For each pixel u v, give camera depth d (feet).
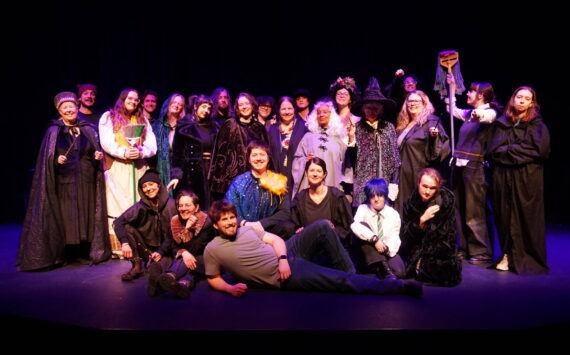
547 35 21.81
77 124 14.01
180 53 23.66
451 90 14.23
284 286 10.95
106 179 14.38
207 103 14.58
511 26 22.13
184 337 8.54
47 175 13.41
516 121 13.06
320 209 12.35
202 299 10.39
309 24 23.54
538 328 8.72
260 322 8.91
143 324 8.85
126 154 13.97
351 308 9.71
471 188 13.94
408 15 22.93
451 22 22.61
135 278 12.21
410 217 11.96
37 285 11.63
